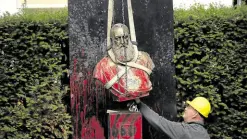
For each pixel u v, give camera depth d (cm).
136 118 439
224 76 493
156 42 483
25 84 491
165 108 484
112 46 449
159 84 484
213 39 492
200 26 491
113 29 446
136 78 439
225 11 504
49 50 490
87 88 475
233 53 493
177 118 494
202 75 489
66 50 500
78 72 475
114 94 438
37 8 667
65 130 484
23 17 496
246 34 494
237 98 495
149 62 453
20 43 489
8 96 491
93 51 477
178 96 496
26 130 488
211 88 491
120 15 477
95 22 477
